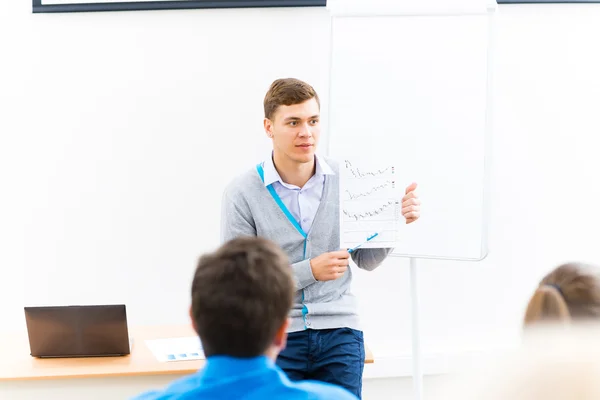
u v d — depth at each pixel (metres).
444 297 3.24
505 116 3.20
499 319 3.28
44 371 2.29
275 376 1.14
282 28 3.07
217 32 3.05
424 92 2.58
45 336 2.37
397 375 3.22
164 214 3.11
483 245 2.57
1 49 3.00
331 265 2.32
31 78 3.02
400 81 2.59
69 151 3.06
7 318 3.10
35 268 3.09
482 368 0.88
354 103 2.61
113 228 3.10
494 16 2.54
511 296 3.27
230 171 3.11
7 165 3.04
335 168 2.49
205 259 1.22
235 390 1.12
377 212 2.42
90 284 3.12
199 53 3.05
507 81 3.18
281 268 1.21
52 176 3.06
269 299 1.17
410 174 2.59
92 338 2.38
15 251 3.08
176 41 3.04
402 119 2.59
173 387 1.16
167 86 3.06
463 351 3.24
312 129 2.34
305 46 3.08
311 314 2.36
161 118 3.07
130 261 3.12
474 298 3.26
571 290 0.92
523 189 3.24
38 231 3.08
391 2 2.60
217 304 1.15
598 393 0.82
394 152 2.58
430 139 2.58
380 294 3.21
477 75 2.55
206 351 1.18
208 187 3.11
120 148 3.07
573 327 0.89
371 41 2.61
